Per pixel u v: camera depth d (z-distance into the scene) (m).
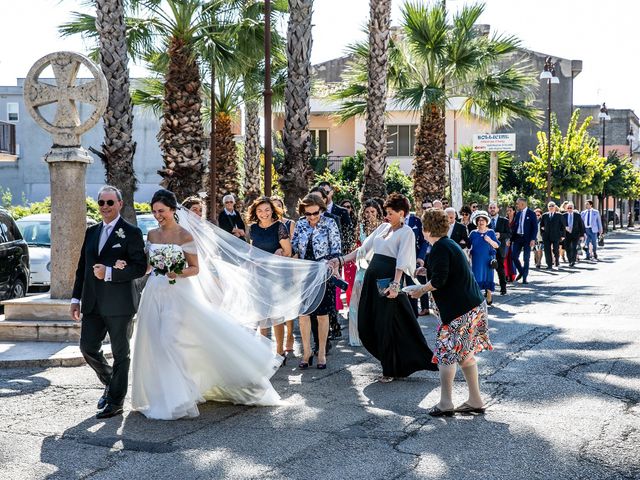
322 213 8.84
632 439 5.76
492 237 13.64
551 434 5.89
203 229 7.40
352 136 38.38
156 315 6.51
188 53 16.39
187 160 16.27
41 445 5.73
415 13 21.12
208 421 6.38
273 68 21.31
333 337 10.58
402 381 7.87
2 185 38.12
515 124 47.78
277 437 5.90
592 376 7.82
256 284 8.00
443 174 21.64
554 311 12.88
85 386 7.66
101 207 6.63
